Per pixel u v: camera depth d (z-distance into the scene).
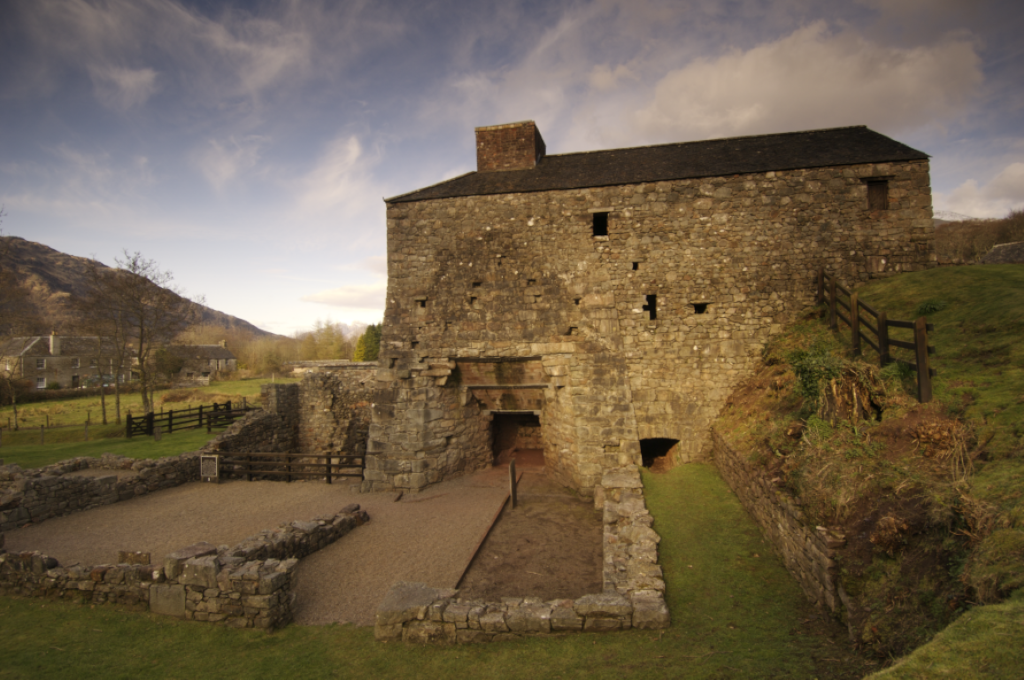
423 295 13.91
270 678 5.79
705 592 6.37
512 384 14.21
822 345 10.16
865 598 4.70
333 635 6.71
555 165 15.34
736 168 13.02
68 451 18.75
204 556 7.64
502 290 13.53
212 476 15.55
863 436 6.55
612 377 12.77
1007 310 7.56
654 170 13.73
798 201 12.61
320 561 9.20
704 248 12.98
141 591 7.57
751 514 8.51
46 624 7.20
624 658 5.25
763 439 8.95
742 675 4.58
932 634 3.81
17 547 10.19
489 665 5.52
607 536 8.46
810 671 4.40
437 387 13.95
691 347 12.95
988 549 3.88
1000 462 4.88
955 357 7.10
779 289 12.60
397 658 5.95
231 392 42.25
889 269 12.09
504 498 12.56
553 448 13.88
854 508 5.52
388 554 9.47
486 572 8.59
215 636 6.78
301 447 22.11
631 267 13.26
